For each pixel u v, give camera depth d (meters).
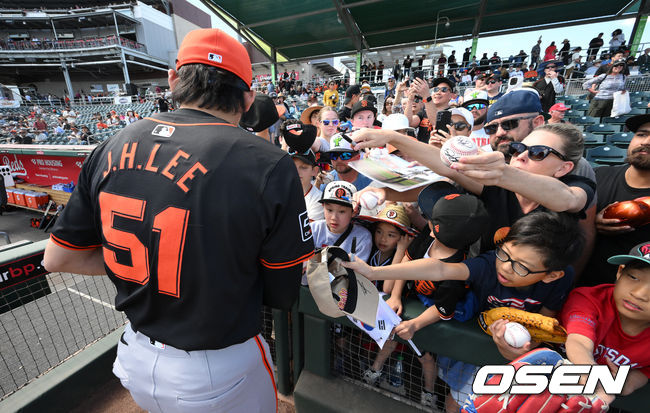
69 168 5.31
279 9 10.30
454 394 1.30
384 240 1.49
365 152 1.72
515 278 0.98
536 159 1.05
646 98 7.65
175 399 0.87
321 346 1.49
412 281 1.39
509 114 1.44
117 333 2.11
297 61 15.50
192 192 0.71
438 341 1.18
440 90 3.52
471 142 0.83
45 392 1.67
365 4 10.12
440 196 1.18
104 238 0.81
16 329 2.87
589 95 7.60
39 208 5.65
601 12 10.83
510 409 0.88
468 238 1.00
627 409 0.98
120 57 32.75
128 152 0.78
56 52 32.47
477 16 11.14
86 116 21.97
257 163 0.74
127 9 33.91
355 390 1.50
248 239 0.74
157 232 0.72
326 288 0.93
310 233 0.87
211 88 0.80
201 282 0.73
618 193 1.43
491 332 1.07
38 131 15.38
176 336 0.80
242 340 0.84
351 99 4.75
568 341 0.94
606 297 1.00
